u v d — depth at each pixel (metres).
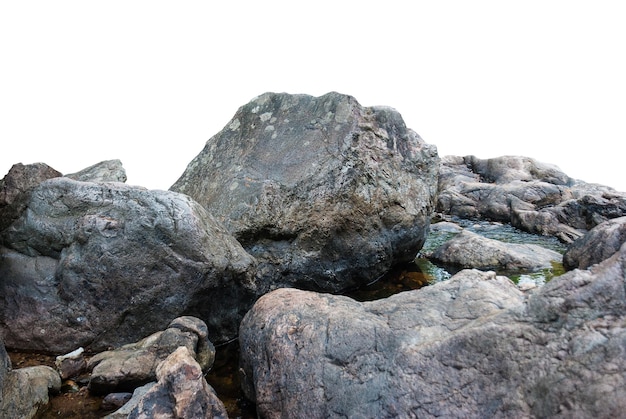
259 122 9.09
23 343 6.14
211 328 6.54
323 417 4.38
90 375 5.52
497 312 4.39
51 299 6.15
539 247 9.89
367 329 4.73
